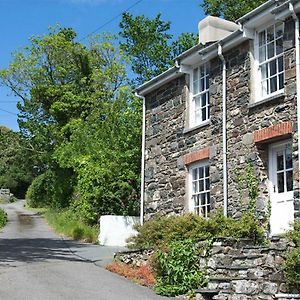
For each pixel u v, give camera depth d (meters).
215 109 13.98
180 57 15.25
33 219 31.23
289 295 8.91
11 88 35.44
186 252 10.67
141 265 12.35
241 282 9.54
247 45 13.06
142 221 16.66
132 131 20.97
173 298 9.95
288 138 11.76
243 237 11.13
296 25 11.52
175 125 15.70
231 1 27.09
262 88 12.76
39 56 35.12
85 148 25.02
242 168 12.73
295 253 9.10
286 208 11.73
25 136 36.31
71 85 33.75
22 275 11.46
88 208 21.75
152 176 16.52
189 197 14.74
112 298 9.63
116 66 33.28
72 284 10.76
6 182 54.25
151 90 17.05
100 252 16.08
